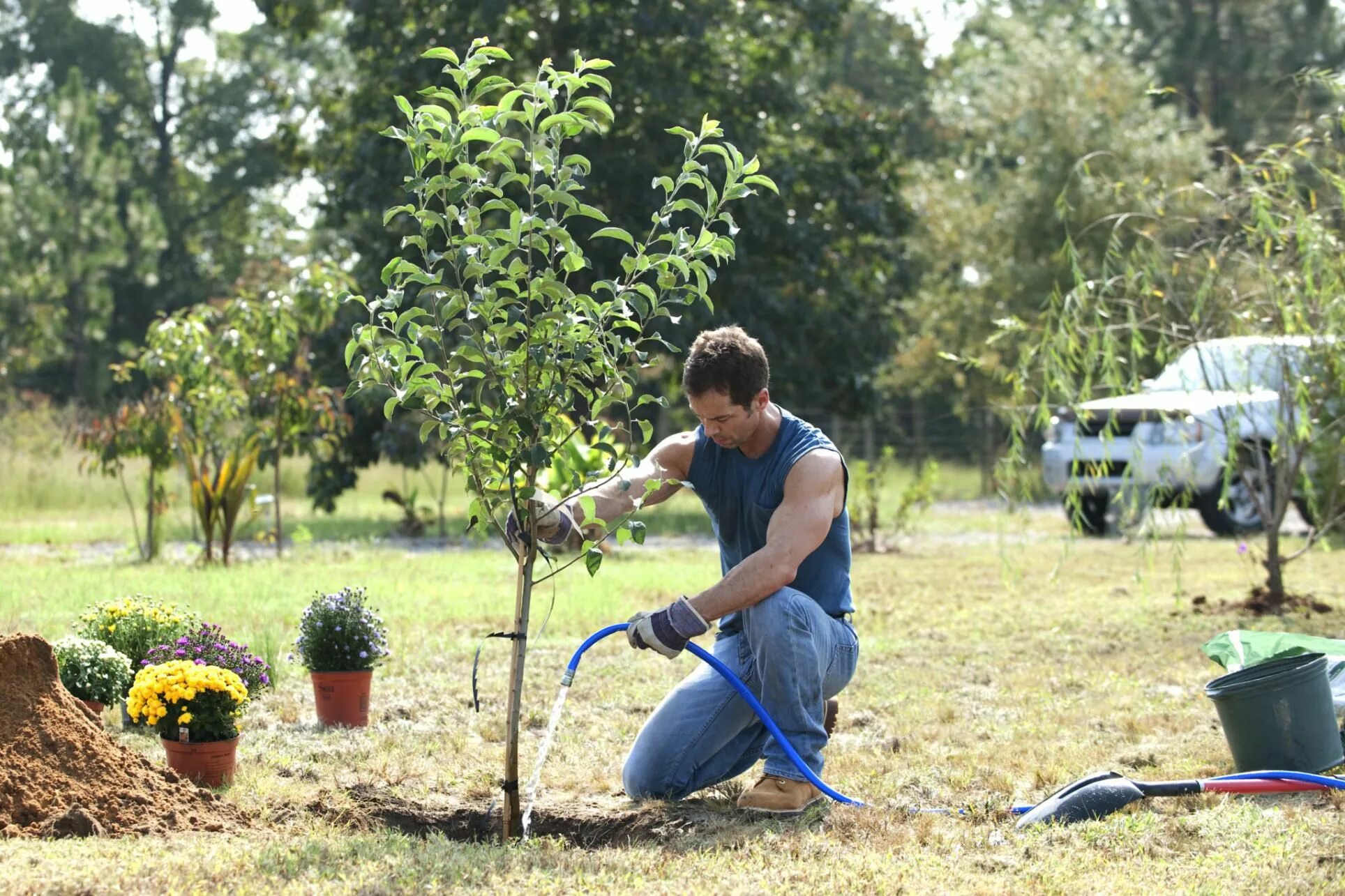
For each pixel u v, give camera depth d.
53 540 15.58
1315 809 4.70
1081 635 8.98
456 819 4.81
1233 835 4.32
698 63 20.22
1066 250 8.86
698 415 4.62
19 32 44.22
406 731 6.04
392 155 19.08
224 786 4.92
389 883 3.69
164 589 10.12
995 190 29.16
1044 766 5.46
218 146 44.69
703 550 15.13
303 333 15.81
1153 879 3.89
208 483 12.53
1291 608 9.65
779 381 20.70
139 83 43.97
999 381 25.69
